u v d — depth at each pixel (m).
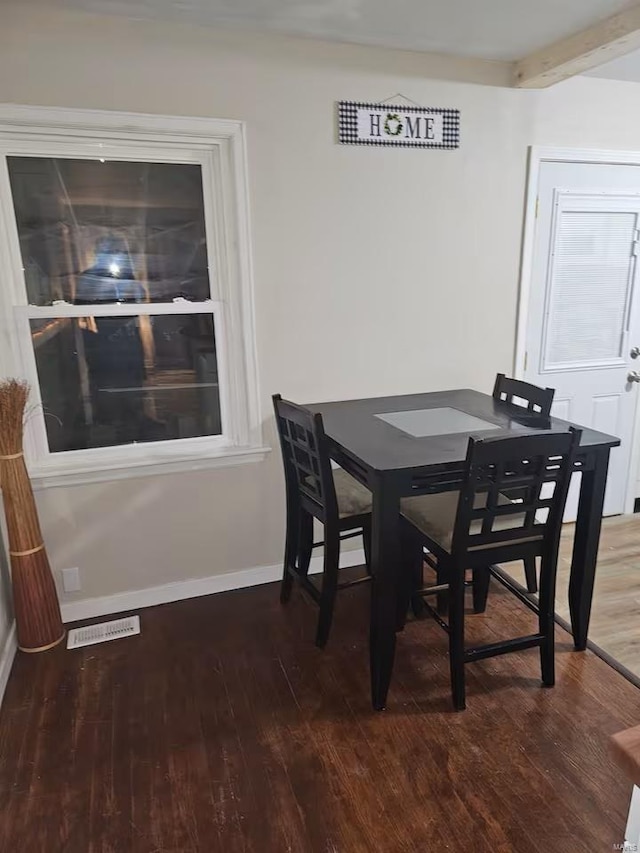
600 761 1.77
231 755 1.81
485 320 2.96
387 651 1.94
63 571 2.49
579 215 3.03
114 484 2.48
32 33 2.05
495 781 1.70
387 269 2.71
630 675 2.14
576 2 2.04
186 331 2.53
